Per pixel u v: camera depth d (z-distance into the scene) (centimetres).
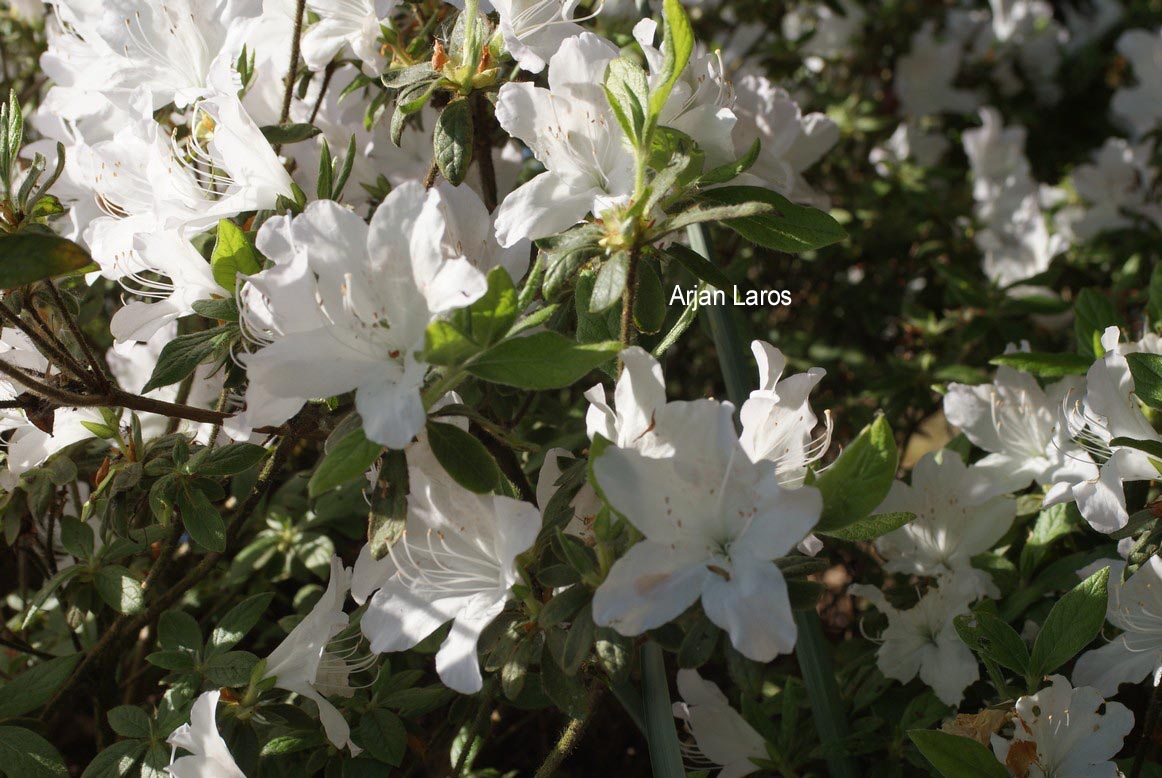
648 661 71
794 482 69
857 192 139
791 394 69
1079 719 72
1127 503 80
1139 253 130
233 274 71
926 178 142
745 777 83
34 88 108
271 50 82
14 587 100
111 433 78
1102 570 73
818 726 78
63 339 80
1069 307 108
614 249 68
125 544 81
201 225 74
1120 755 83
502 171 89
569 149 71
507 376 65
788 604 63
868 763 81
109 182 77
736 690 90
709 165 72
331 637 75
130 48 78
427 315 66
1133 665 75
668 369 119
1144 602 75
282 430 75
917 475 83
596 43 71
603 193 71
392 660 85
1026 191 135
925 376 108
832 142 95
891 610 82
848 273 141
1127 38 152
